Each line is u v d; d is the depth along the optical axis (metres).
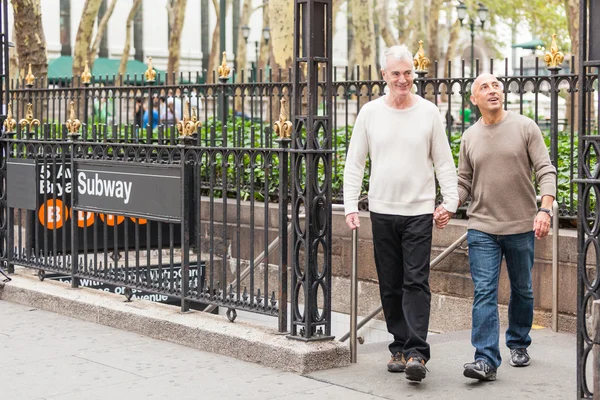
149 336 7.45
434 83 8.96
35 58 17.97
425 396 5.68
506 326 8.05
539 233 5.88
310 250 6.45
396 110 5.93
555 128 8.16
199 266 7.46
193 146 7.33
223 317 7.30
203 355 6.83
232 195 11.26
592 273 7.53
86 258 8.49
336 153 10.02
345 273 9.73
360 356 6.77
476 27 40.66
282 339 6.54
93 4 22.73
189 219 7.42
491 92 6.01
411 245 5.92
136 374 6.34
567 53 34.66
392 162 5.92
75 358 6.80
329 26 6.42
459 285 8.63
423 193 5.92
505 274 8.10
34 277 9.23
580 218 4.91
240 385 6.02
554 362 6.48
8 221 9.37
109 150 8.56
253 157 6.92
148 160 7.69
